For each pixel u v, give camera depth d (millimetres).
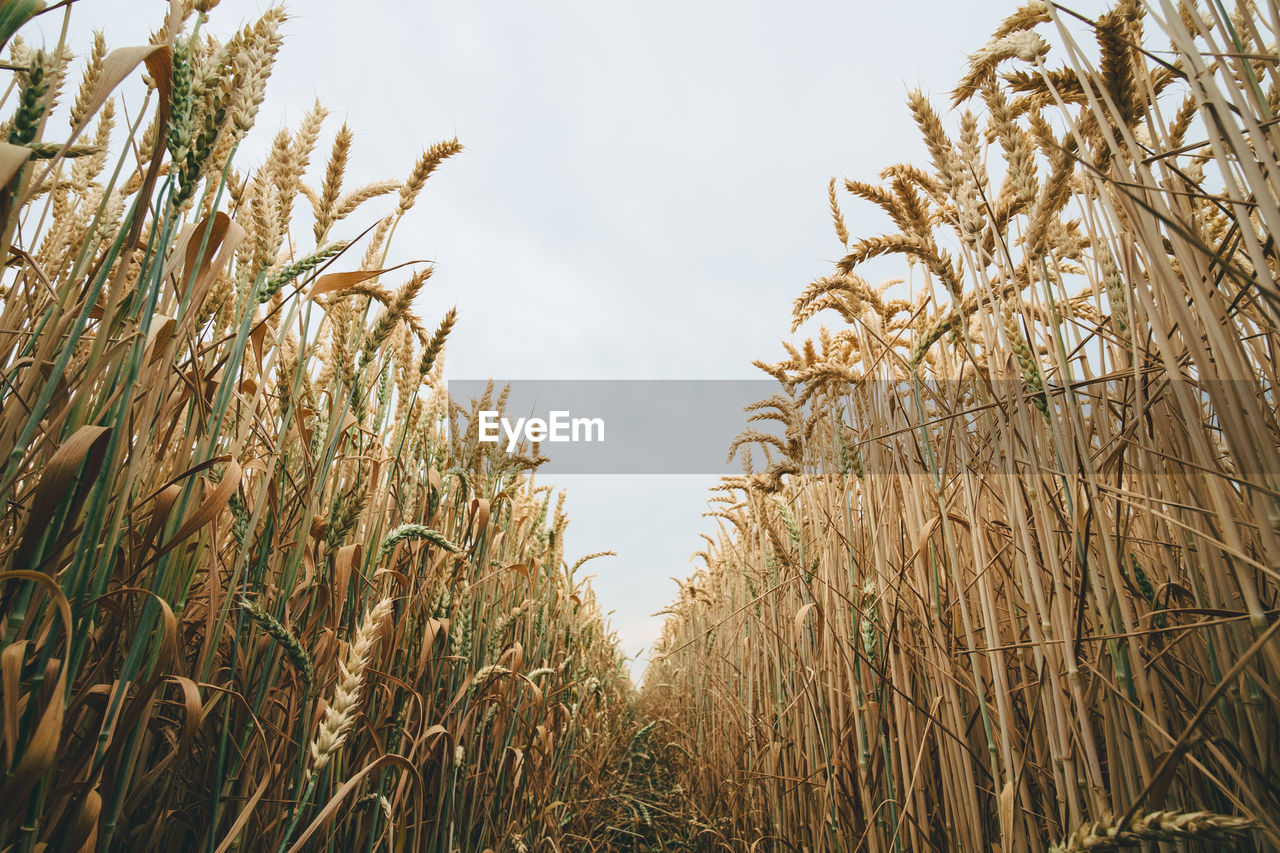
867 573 2537
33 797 1034
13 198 1061
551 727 3908
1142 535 1667
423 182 2521
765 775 2744
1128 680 1363
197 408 1628
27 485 1454
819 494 3143
